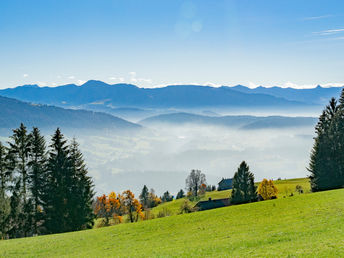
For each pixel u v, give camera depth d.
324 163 76.25
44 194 56.59
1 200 52.16
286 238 26.73
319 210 37.97
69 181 59.91
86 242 39.03
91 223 63.97
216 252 25.08
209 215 47.75
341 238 23.34
